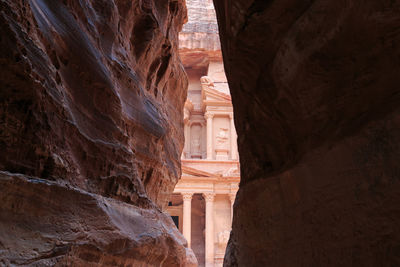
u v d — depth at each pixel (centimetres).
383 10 169
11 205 337
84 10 613
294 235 248
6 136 368
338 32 200
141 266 618
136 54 921
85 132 523
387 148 162
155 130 901
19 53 373
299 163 251
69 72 514
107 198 545
